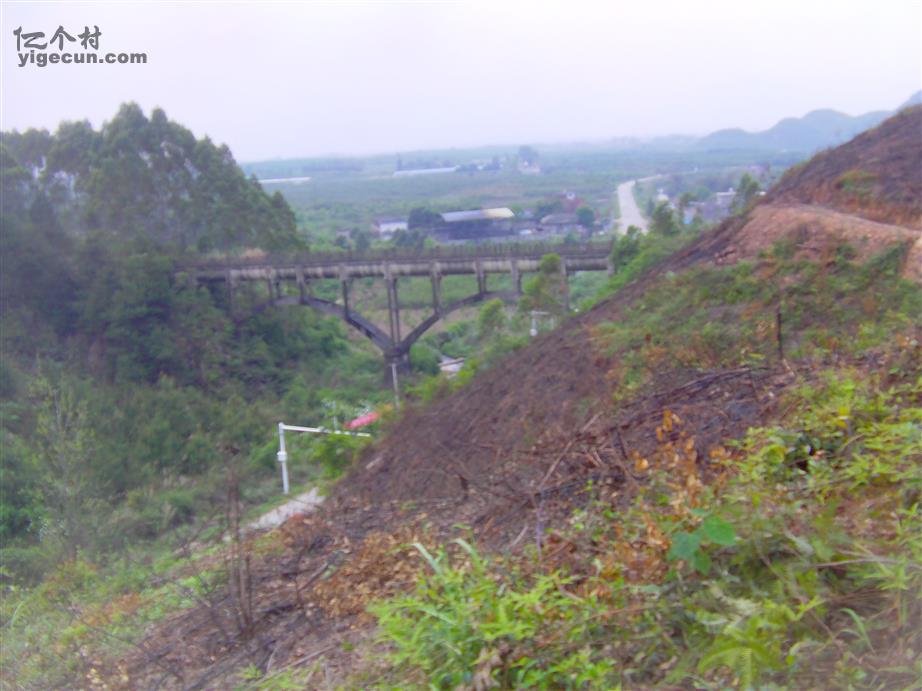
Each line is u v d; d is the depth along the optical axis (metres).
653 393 6.48
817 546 3.14
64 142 46.03
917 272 8.95
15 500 16.36
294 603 5.12
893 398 4.61
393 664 3.49
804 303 9.27
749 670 2.66
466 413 11.60
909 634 2.76
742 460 4.31
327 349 40.34
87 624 6.47
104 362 35.19
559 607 3.35
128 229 41.47
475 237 65.50
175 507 14.00
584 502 4.80
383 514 6.59
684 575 3.27
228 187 45.56
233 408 29.31
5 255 35.62
